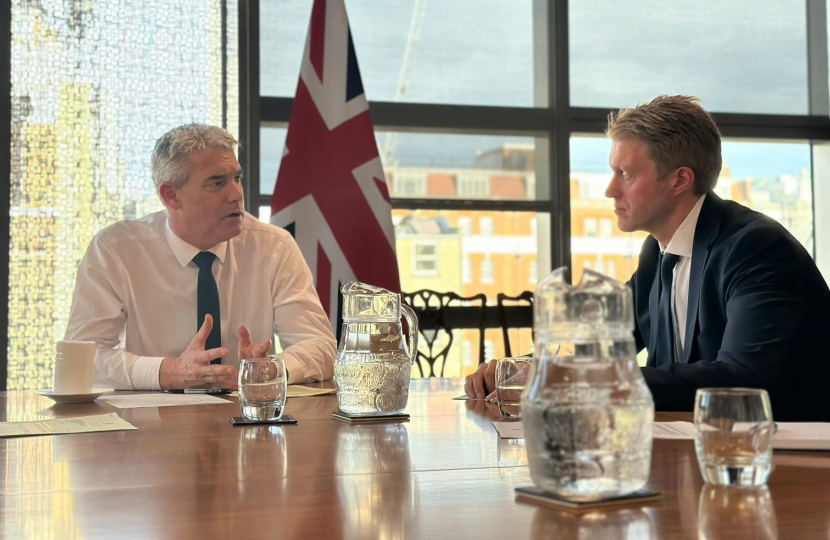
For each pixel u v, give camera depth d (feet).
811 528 2.05
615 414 2.20
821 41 15.56
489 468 2.97
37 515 2.32
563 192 14.37
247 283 7.88
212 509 2.36
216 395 5.85
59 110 12.37
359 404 4.32
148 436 3.78
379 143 13.92
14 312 12.16
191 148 7.39
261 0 13.37
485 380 5.43
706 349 5.61
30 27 12.27
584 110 14.49
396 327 4.40
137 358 6.31
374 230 11.74
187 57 12.87
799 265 5.31
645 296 6.67
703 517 2.15
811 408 5.05
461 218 14.25
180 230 7.51
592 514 2.20
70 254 12.36
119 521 2.24
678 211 6.12
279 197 11.74
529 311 14.23
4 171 12.13
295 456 3.23
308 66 12.02
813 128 15.47
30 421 4.31
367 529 2.13
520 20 14.56
